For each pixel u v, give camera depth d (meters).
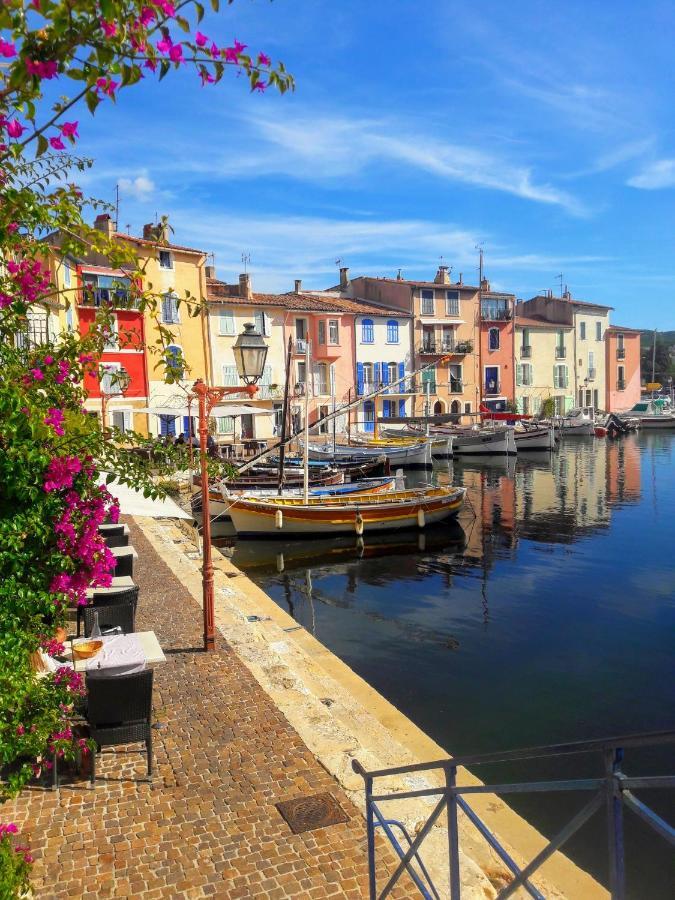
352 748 6.69
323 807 5.68
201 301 5.32
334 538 22.98
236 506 22.38
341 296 61.34
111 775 6.13
